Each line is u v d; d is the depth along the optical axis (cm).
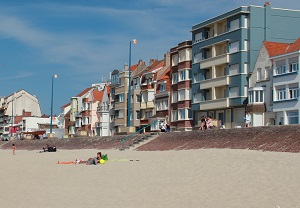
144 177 2692
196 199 1892
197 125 7394
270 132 3997
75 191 2239
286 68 5784
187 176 2641
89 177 2817
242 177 2428
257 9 6569
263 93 6150
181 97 7769
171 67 8188
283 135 3794
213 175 2598
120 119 9994
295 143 3509
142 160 3794
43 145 8831
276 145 3675
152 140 5600
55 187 2419
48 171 3350
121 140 6228
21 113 18400
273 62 5994
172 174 2770
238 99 6494
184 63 7719
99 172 3077
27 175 3134
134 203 1862
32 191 2308
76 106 13425
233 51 6694
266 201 1766
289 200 1753
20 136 12812
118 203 1873
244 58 6519
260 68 6278
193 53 7512
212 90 7006
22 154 6738
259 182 2220
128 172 2994
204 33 7331
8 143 10700
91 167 3466
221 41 6881
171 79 8169
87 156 5009
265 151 3622
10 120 18350
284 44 6284
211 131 4794
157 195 2030
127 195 2062
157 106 8719
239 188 2091
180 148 4838
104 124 11075
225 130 4584
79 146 7425
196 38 7519
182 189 2159
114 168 3288
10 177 3041
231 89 6681
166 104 8412
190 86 7625
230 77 6688
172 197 1964
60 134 14225
